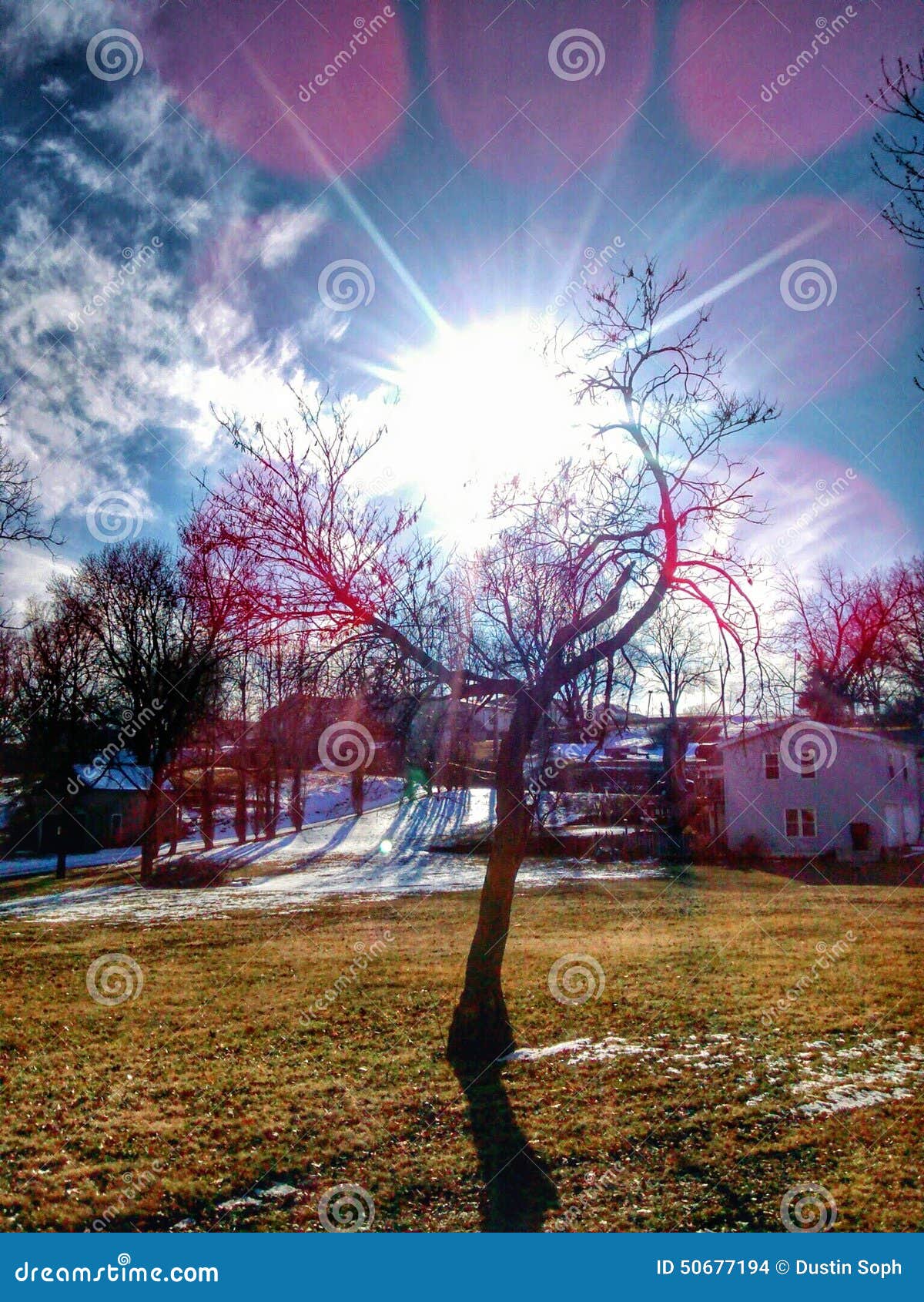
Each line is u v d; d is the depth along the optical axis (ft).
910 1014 43.42
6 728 156.56
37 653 148.36
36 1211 25.66
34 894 112.57
